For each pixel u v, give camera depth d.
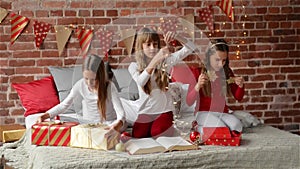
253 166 3.41
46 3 4.57
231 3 4.78
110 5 4.67
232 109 4.93
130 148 3.36
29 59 4.59
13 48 4.56
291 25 4.95
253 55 4.92
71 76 4.43
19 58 4.58
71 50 4.64
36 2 4.55
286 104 5.02
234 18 4.85
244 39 4.89
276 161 3.45
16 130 4.10
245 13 4.86
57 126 3.58
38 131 3.57
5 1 4.51
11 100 4.59
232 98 4.91
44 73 4.63
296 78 5.00
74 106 3.71
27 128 4.00
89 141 3.45
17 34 4.52
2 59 4.55
